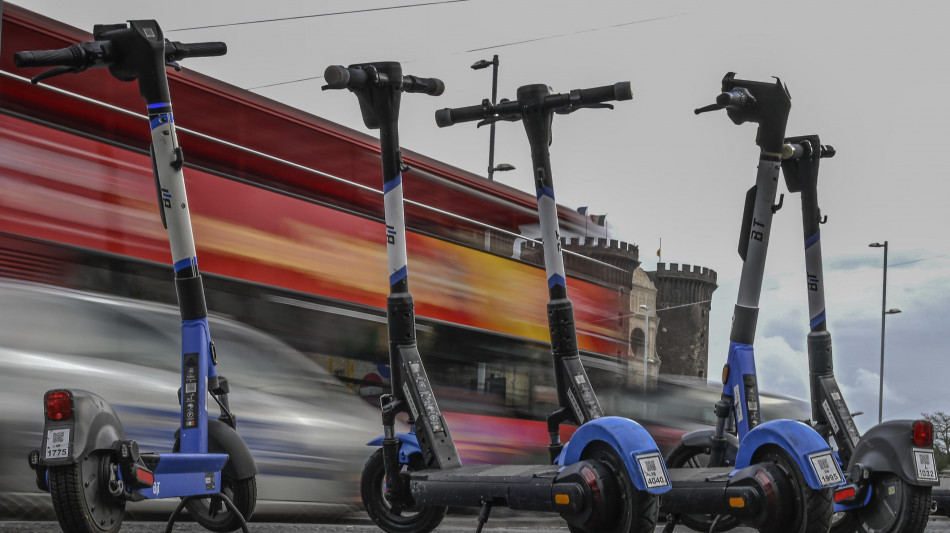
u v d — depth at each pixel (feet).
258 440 34.12
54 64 20.61
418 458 23.50
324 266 38.04
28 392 28.60
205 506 23.40
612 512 17.74
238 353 34.45
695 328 240.94
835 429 27.81
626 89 23.58
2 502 28.12
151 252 32.24
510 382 46.16
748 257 25.86
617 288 54.85
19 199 29.37
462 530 33.19
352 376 38.22
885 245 157.28
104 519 18.12
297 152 37.91
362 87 23.73
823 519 19.49
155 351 31.76
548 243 23.88
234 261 35.04
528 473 19.27
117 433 18.54
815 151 28.48
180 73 34.65
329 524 35.91
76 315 30.07
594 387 53.01
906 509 23.70
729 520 24.53
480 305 45.21
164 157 21.61
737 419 25.34
